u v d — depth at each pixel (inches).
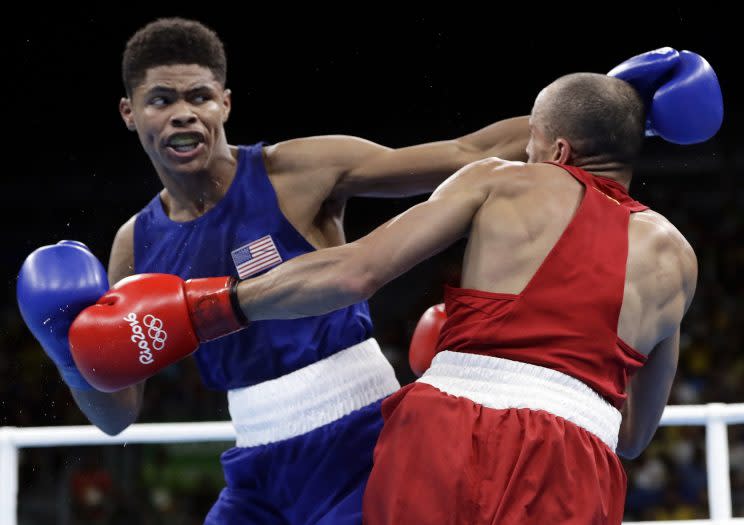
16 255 368.5
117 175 371.9
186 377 342.6
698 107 84.1
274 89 369.1
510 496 70.1
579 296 74.9
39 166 369.1
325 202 96.7
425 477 72.2
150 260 95.6
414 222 77.5
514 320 75.2
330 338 90.0
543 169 79.9
